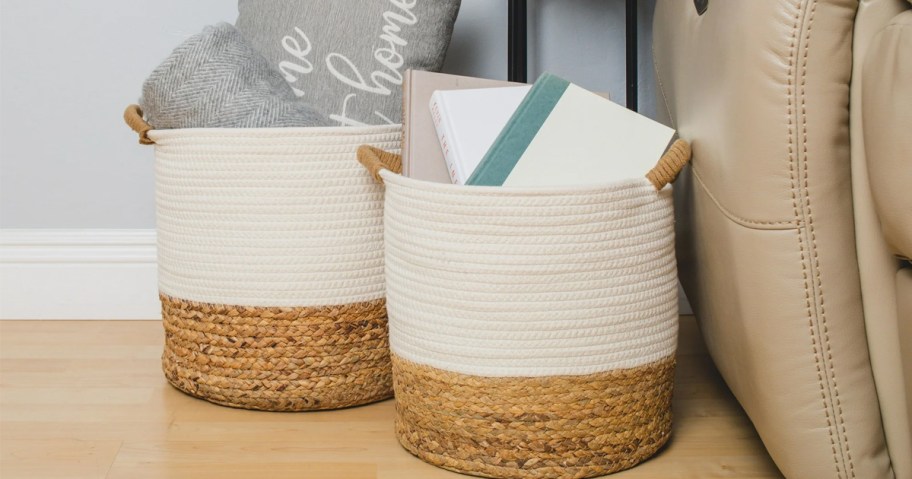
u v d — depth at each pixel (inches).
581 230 39.5
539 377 40.3
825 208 33.9
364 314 50.1
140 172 70.6
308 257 48.7
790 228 34.2
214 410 51.0
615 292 40.5
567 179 43.1
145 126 52.4
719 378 56.9
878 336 34.2
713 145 39.1
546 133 43.4
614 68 70.2
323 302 49.1
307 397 49.9
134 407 51.3
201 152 48.8
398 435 45.6
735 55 35.4
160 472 42.1
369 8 57.0
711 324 44.4
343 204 48.7
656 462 43.3
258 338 49.5
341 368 50.0
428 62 58.3
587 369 40.5
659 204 42.1
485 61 69.9
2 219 70.9
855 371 34.9
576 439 40.9
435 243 40.6
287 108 51.1
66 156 70.5
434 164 47.1
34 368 58.5
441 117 45.9
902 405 34.4
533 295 39.6
